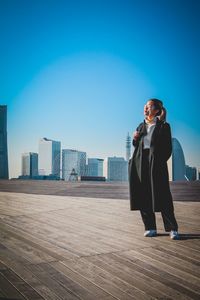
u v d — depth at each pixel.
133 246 3.36
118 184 12.61
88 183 13.49
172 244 3.43
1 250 3.26
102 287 2.33
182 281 2.44
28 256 3.05
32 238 3.75
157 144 3.60
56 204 6.65
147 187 3.72
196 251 3.17
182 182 13.52
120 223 4.62
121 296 2.19
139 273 2.60
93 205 6.47
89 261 2.89
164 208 3.61
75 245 3.43
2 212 5.64
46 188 10.80
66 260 2.93
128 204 6.61
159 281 2.44
